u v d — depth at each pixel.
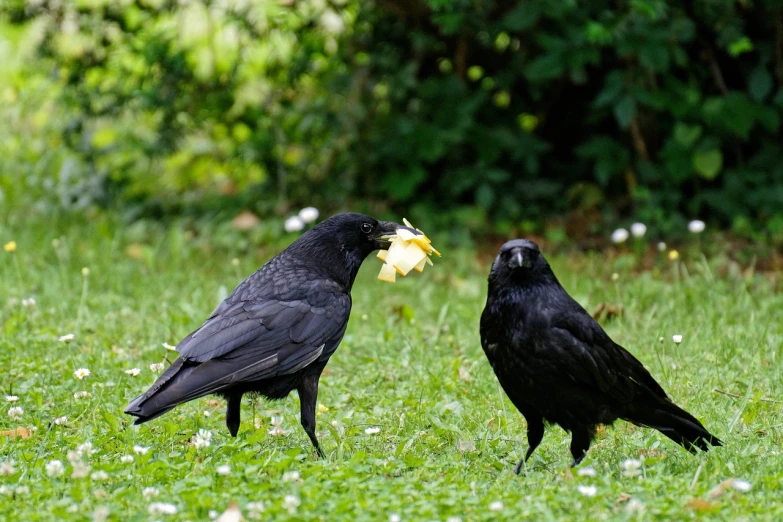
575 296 12.02
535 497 6.36
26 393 9.05
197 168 17.30
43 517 6.13
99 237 14.89
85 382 9.30
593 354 7.28
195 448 7.50
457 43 15.48
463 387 9.59
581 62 13.73
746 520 5.99
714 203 15.05
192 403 9.25
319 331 8.01
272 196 16.34
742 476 6.98
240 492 6.51
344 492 6.61
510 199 15.77
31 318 11.38
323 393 9.59
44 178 16.72
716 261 13.91
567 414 7.46
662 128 15.45
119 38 15.70
